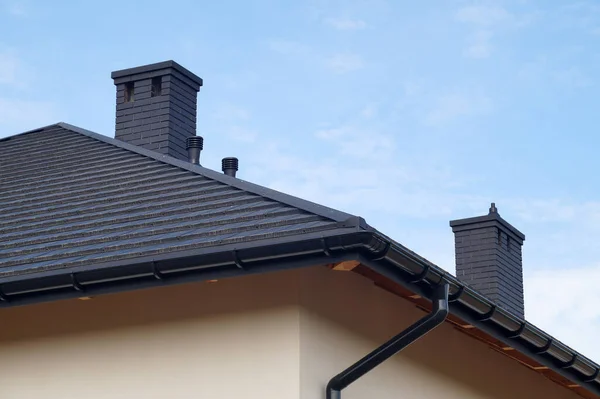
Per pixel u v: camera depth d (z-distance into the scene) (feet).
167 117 44.01
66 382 27.30
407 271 23.76
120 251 25.41
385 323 28.60
